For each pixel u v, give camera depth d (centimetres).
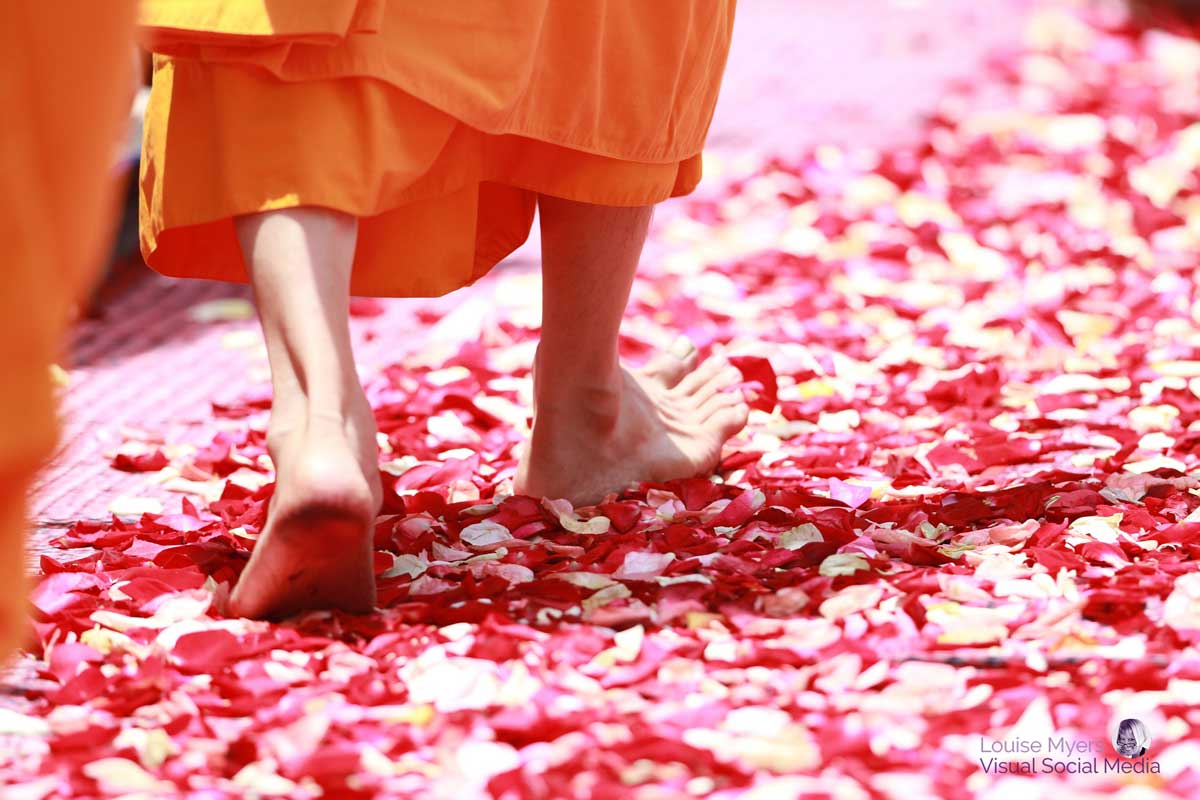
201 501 412
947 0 1316
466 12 300
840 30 1203
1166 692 261
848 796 228
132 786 238
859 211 757
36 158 222
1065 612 292
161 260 337
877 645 283
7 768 247
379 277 345
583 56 322
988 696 262
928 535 351
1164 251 670
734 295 632
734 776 237
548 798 229
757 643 285
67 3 219
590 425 389
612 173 341
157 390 533
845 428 464
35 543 373
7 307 218
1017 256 673
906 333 571
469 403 482
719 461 424
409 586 321
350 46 286
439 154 323
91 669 276
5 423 220
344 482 279
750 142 895
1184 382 481
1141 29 1221
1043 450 424
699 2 341
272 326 295
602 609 301
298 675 278
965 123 929
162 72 310
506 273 690
